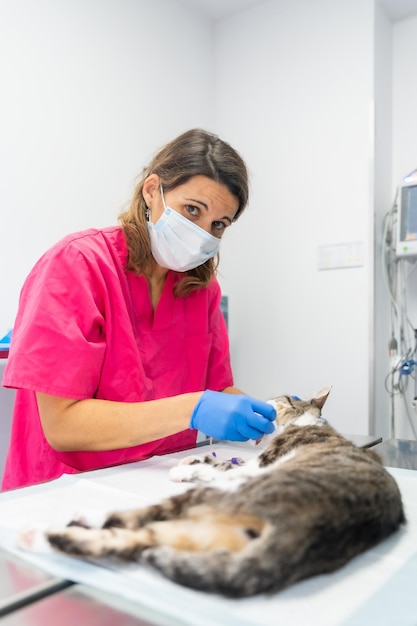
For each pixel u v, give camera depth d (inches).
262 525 20.3
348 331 84.9
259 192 95.3
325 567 20.4
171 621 17.6
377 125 84.4
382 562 22.4
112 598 19.0
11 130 68.2
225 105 101.4
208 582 18.6
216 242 45.4
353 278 84.4
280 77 93.5
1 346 53.8
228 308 98.5
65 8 74.9
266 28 95.6
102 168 80.4
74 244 41.8
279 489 22.5
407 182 78.8
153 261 47.5
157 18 90.6
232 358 98.6
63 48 74.7
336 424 85.7
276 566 18.9
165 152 44.9
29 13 70.2
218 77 102.2
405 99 89.7
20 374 35.6
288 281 91.6
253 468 35.4
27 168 70.1
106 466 39.1
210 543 20.1
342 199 85.7
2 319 67.3
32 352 36.2
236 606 18.2
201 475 34.2
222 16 101.0
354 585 20.1
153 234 45.1
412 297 85.9
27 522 25.6
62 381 36.4
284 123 92.8
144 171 48.6
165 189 43.7
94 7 79.3
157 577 19.9
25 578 20.2
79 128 77.0
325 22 88.0
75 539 21.5
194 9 98.3
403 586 20.2
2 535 24.0
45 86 72.3
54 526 23.3
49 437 37.6
